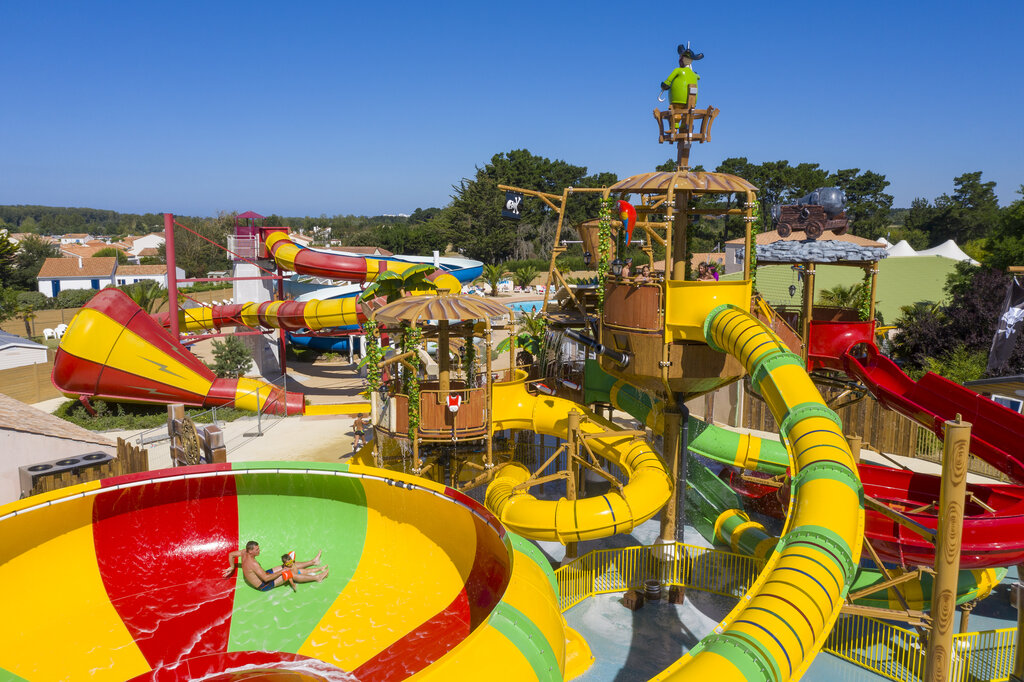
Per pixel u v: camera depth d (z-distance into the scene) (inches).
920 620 413.1
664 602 668.7
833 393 1048.8
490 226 4904.0
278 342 1795.0
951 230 5108.3
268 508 476.1
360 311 1423.5
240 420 1258.6
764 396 496.4
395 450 814.5
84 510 420.8
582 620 634.2
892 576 542.3
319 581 436.8
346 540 466.0
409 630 390.9
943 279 1932.8
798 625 314.0
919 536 538.0
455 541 431.8
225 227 4562.0
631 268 687.1
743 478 884.6
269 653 381.4
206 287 3769.7
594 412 876.6
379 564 446.6
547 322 829.2
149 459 1018.7
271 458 1048.8
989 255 1765.5
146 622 398.3
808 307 775.1
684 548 700.7
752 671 285.9
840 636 596.1
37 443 778.8
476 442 783.7
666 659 575.2
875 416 1075.3
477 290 3457.2
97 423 1195.9
